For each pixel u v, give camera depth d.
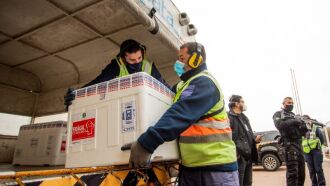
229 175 1.59
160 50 3.21
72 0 2.32
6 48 3.25
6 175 1.00
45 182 1.16
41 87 4.24
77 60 3.62
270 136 12.70
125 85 1.53
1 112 3.62
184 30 3.24
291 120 4.74
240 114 4.52
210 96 1.59
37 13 2.53
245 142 4.21
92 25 2.77
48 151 2.88
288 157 4.73
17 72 3.86
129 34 2.94
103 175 1.46
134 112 1.46
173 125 1.38
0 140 3.52
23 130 3.23
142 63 2.32
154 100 1.58
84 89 1.68
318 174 5.52
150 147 1.30
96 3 2.36
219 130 1.64
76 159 1.58
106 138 1.50
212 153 1.57
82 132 1.60
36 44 3.18
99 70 3.76
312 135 5.69
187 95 1.58
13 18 2.62
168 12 2.84
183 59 1.87
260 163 11.85
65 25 2.75
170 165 2.23
